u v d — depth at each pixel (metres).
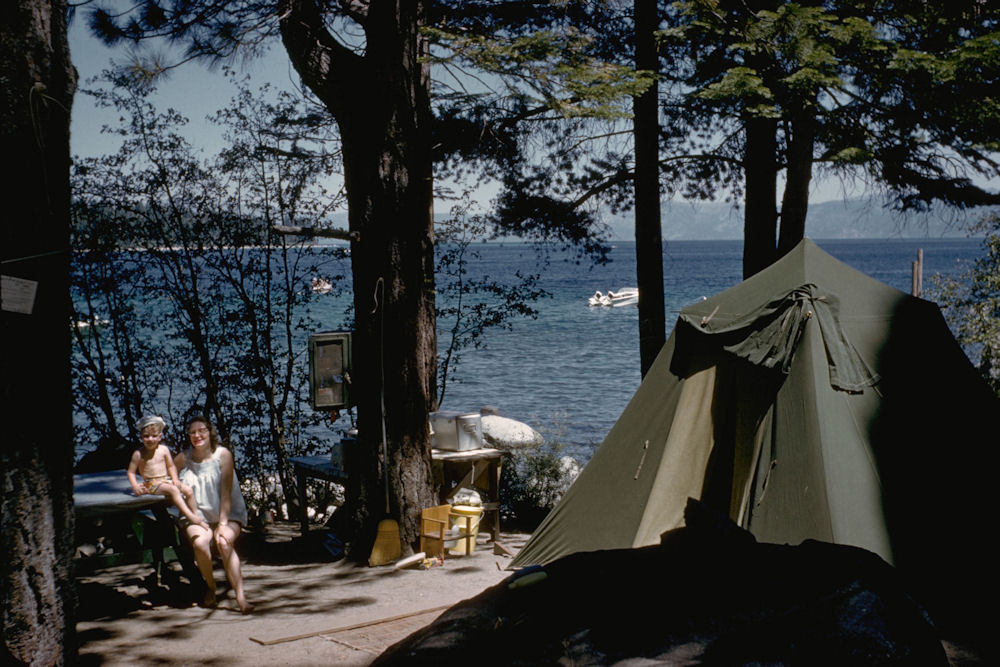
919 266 12.82
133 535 6.96
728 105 10.11
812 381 5.68
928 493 5.42
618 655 2.77
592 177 12.07
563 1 9.46
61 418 4.11
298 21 7.40
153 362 10.75
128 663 4.89
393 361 7.41
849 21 8.68
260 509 9.92
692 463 6.34
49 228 4.04
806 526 5.32
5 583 3.91
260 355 11.01
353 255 7.54
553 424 17.53
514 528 9.16
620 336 35.66
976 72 8.93
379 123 7.31
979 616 4.95
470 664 2.82
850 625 2.87
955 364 6.20
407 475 7.47
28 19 3.94
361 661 4.89
